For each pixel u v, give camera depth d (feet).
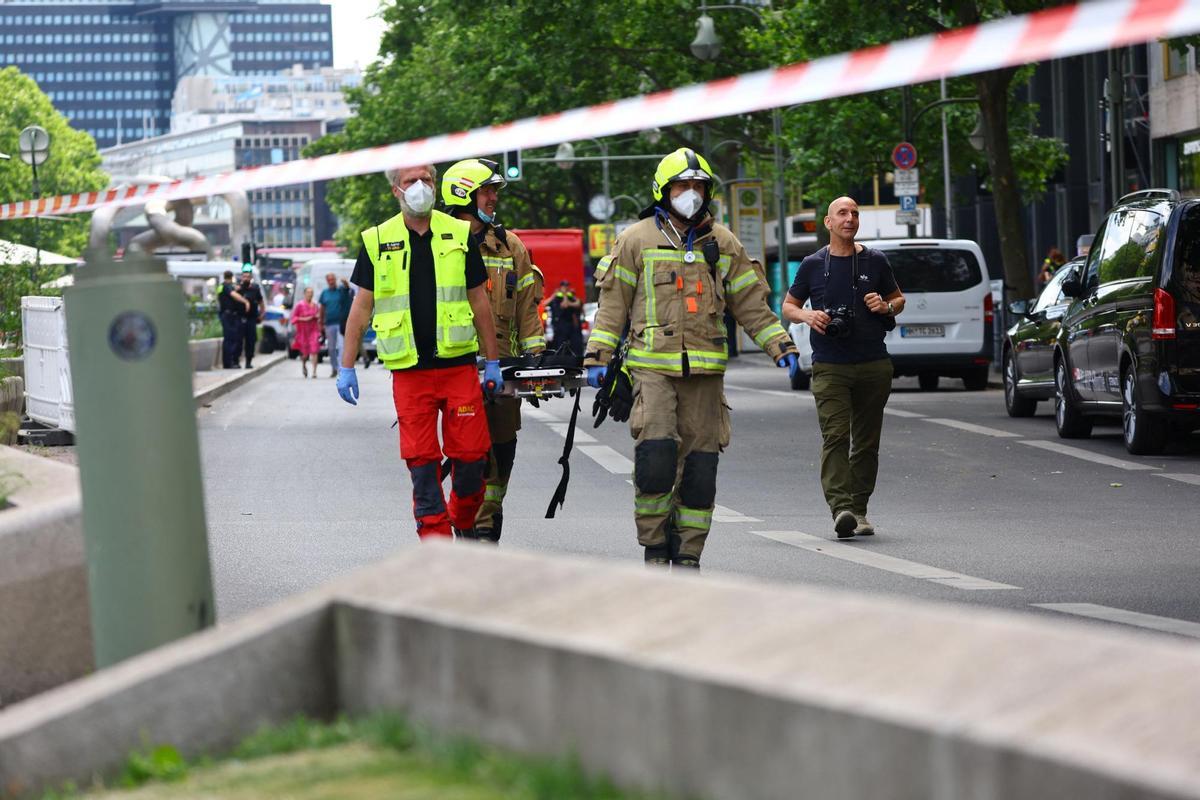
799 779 23.39
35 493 45.98
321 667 32.37
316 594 32.91
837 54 217.15
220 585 71.67
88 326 34.30
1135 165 333.42
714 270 66.39
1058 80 376.27
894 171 293.64
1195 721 20.88
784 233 341.82
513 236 77.00
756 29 329.31
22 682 42.45
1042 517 95.76
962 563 77.82
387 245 68.64
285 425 174.29
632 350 66.33
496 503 77.66
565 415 182.70
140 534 34.37
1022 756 20.93
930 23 217.56
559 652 27.14
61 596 42.78
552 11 339.98
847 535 87.61
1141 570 74.95
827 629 25.39
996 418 167.73
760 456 134.31
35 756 30.40
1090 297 140.15
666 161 65.92
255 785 29.04
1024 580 72.28
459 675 29.40
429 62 487.61
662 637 26.50
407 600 31.09
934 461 128.16
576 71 352.49
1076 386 142.41
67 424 140.26
